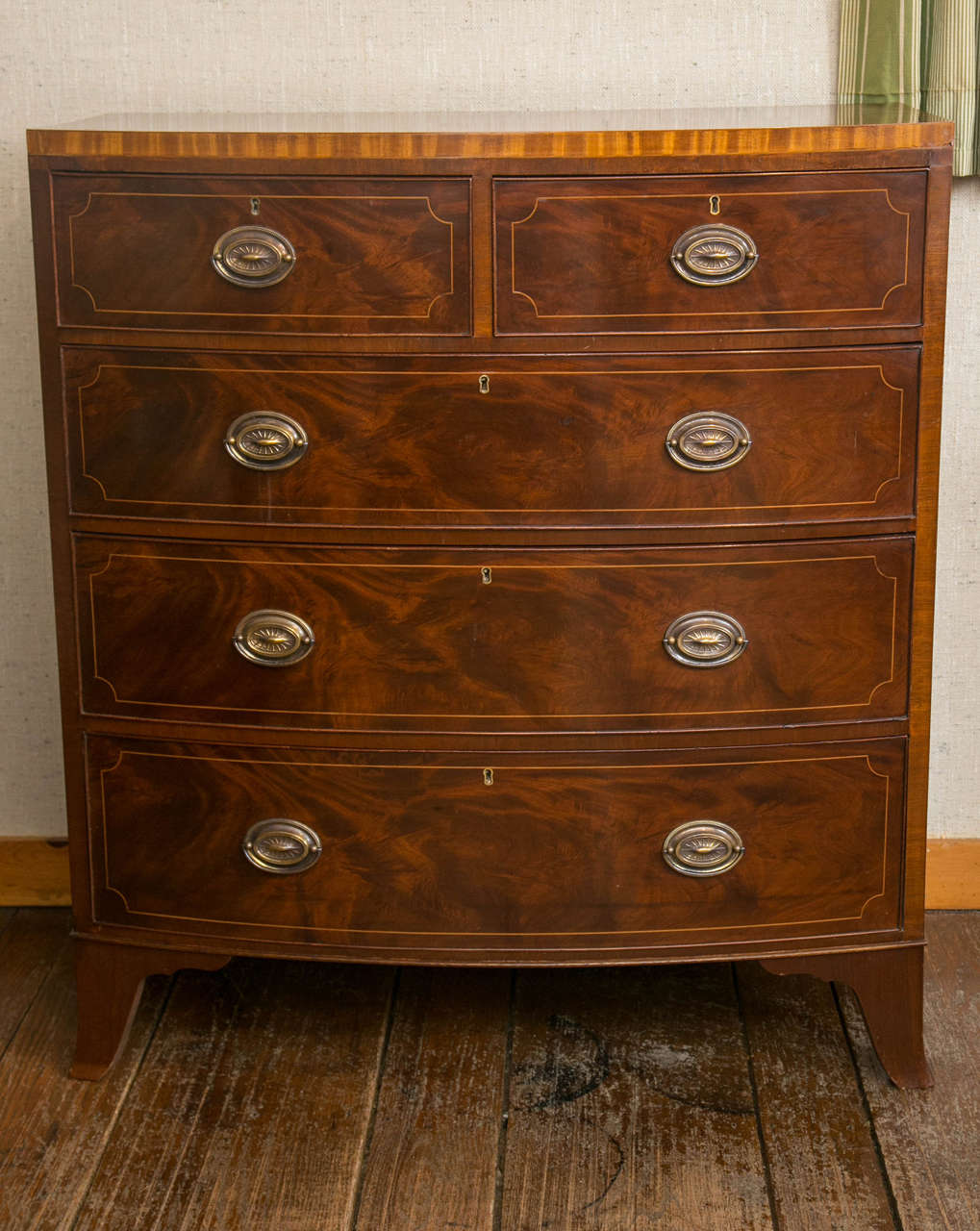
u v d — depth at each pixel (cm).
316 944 217
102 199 194
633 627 203
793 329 194
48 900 282
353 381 196
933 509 202
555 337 193
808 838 212
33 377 264
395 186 189
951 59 240
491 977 254
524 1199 200
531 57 249
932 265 193
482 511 199
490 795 209
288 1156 209
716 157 187
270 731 209
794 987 252
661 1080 226
